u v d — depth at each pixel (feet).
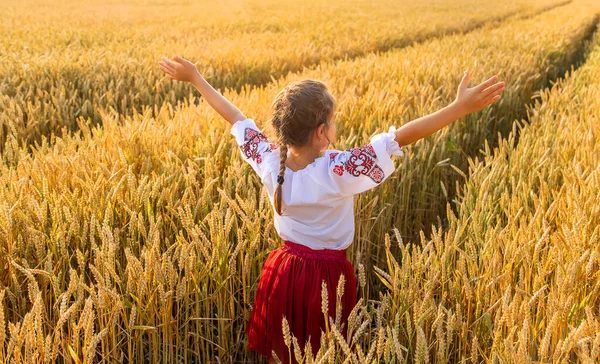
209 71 28.02
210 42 41.04
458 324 6.85
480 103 6.95
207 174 10.49
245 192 10.19
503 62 29.60
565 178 10.96
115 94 22.82
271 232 9.57
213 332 9.27
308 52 35.70
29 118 17.83
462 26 68.39
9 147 12.76
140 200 9.54
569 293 6.97
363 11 88.48
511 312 6.52
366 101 17.47
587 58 40.57
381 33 51.96
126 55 31.19
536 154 13.34
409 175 13.15
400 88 20.94
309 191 7.16
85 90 23.71
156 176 11.00
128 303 7.57
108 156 11.82
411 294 7.40
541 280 7.34
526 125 16.60
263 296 7.88
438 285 8.46
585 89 22.61
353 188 7.05
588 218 9.02
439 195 15.26
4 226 8.57
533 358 6.37
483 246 8.90
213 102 8.59
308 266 7.54
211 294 8.35
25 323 5.80
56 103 20.22
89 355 5.91
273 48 39.29
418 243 13.94
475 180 11.61
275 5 100.12
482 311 7.45
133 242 9.07
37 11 75.92
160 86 25.08
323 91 6.98
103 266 7.82
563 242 7.88
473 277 7.93
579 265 7.20
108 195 9.14
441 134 14.20
